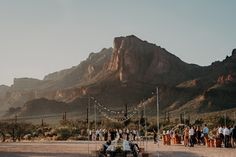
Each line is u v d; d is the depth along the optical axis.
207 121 97.38
